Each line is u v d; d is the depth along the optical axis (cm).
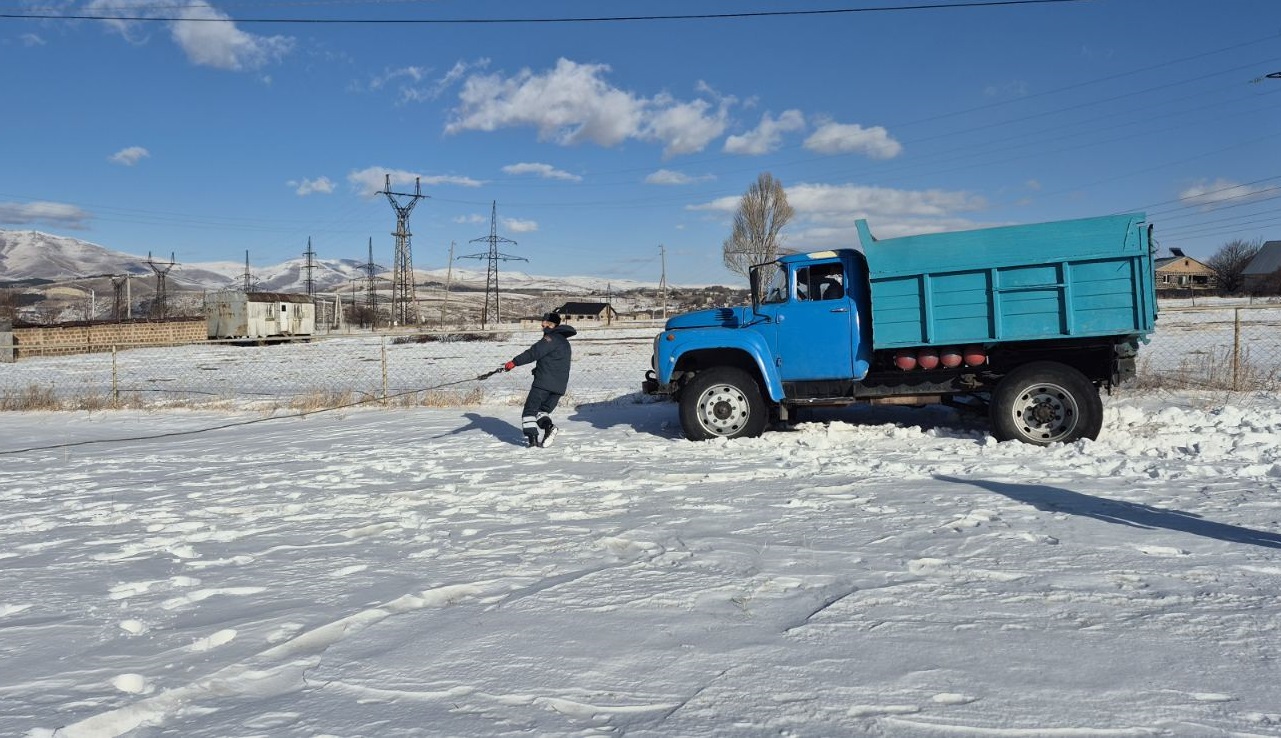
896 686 294
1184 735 256
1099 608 369
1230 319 3669
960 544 479
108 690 311
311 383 2188
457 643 348
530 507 633
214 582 457
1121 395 1210
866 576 425
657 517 579
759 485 689
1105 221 858
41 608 419
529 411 963
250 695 304
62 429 1373
